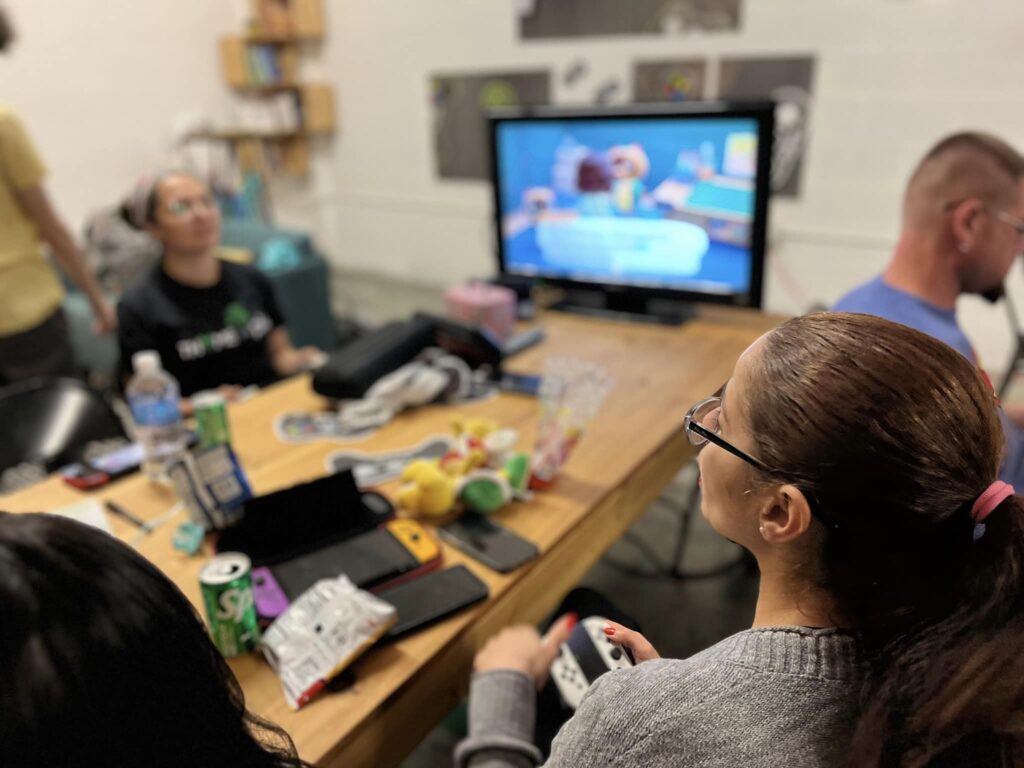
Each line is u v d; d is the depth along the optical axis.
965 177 1.17
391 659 0.86
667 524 2.36
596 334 1.97
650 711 0.54
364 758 0.79
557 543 1.08
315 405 1.57
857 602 0.52
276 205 5.53
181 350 1.92
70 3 4.38
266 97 5.21
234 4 5.13
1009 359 3.00
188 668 0.46
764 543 0.57
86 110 4.59
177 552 1.04
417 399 1.50
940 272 1.25
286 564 1.00
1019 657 0.47
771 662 0.52
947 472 0.48
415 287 4.98
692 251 1.99
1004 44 2.71
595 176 2.05
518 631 1.02
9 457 1.46
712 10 3.29
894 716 0.48
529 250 2.25
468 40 4.15
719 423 0.59
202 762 0.47
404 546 1.04
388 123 4.71
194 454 1.07
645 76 3.58
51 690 0.40
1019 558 0.47
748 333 1.96
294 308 3.41
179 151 5.06
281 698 0.80
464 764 0.89
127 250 3.48
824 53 3.08
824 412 0.49
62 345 2.33
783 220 3.41
